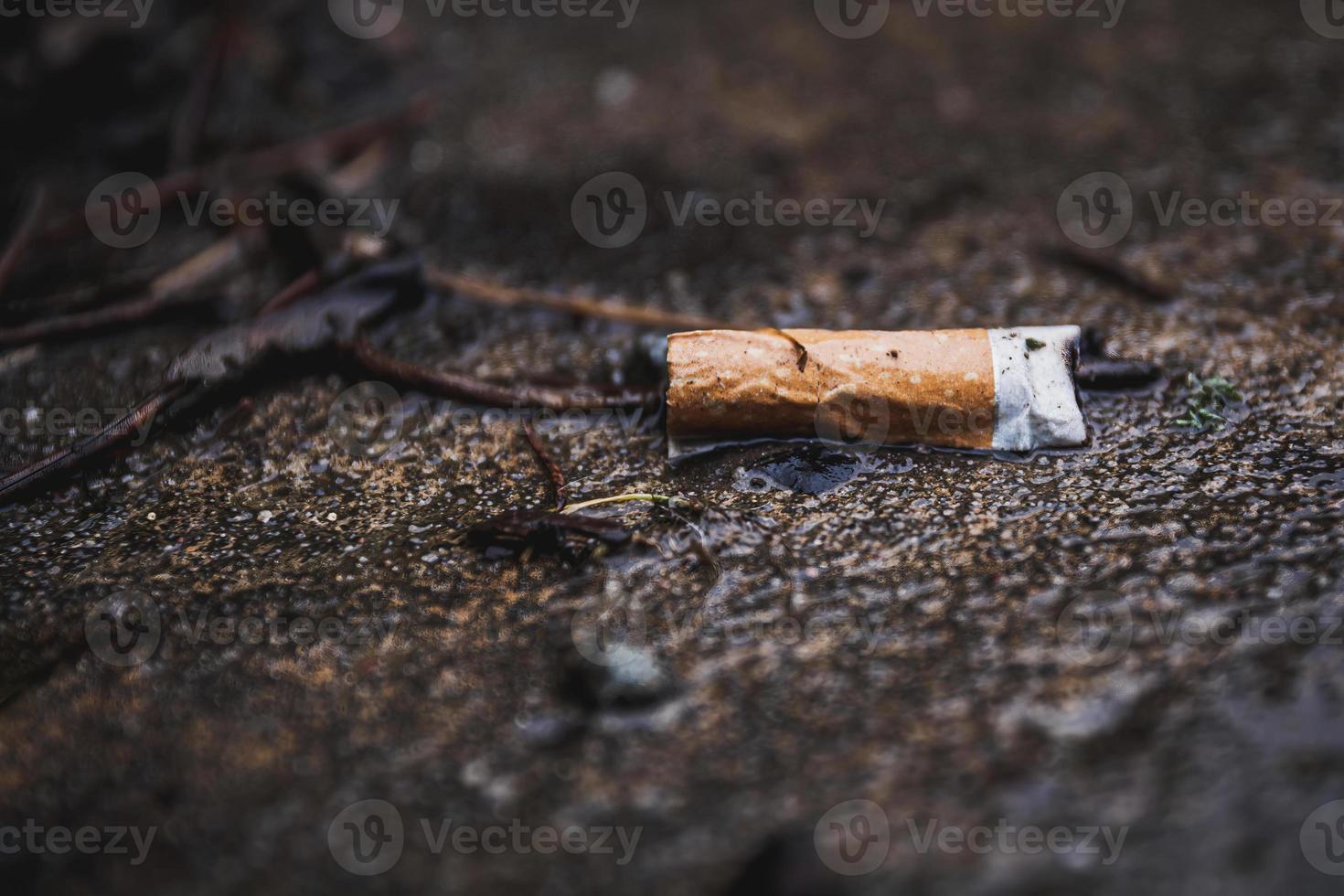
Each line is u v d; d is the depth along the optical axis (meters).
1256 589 0.23
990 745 0.22
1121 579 0.23
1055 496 0.24
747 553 0.24
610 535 0.24
